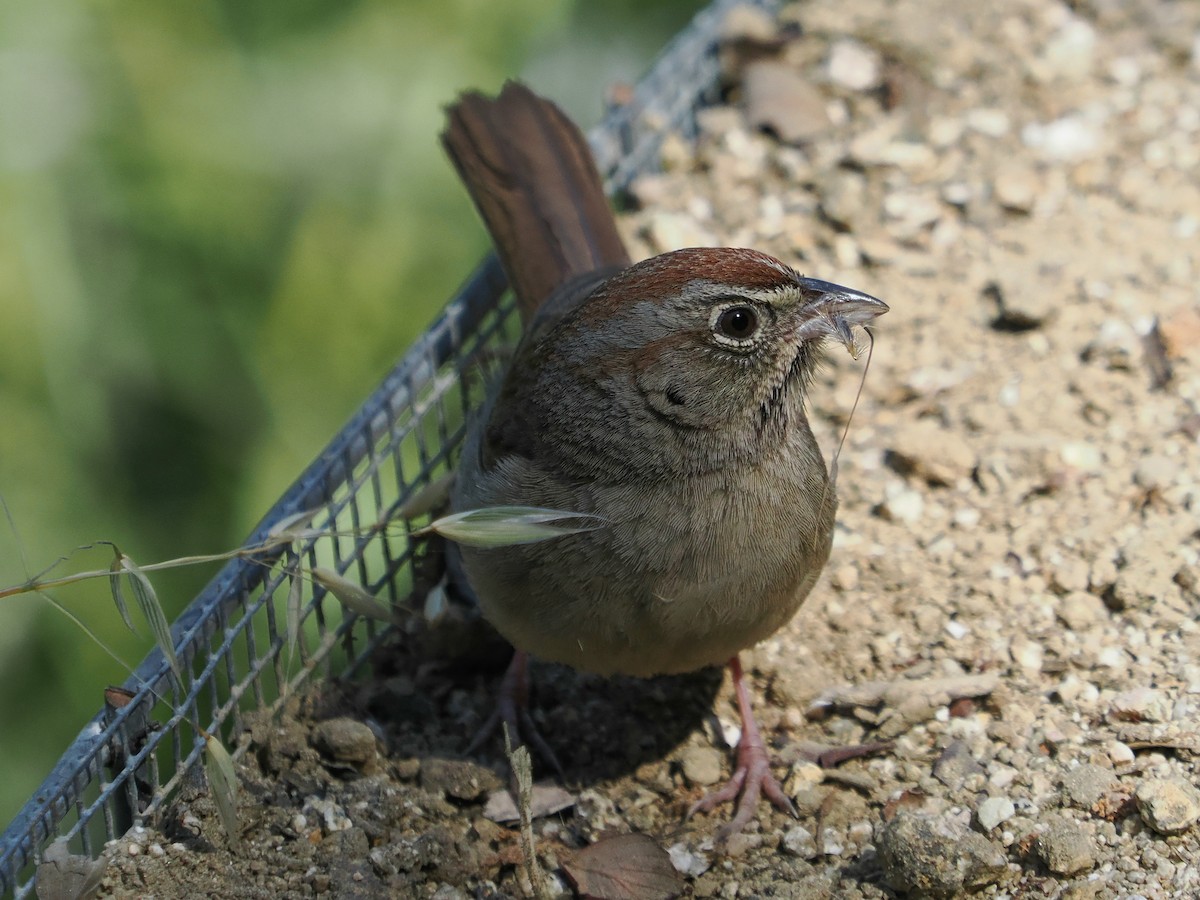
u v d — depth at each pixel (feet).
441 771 28.60
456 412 36.24
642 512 26.22
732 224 39.50
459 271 43.21
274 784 28.30
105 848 26.25
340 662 33.04
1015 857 26.43
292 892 26.35
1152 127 40.88
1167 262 37.32
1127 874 25.86
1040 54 43.11
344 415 42.47
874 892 26.32
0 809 39.11
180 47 42.37
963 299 37.22
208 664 27.30
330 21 43.60
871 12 44.16
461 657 31.30
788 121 41.39
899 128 41.45
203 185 41.93
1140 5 44.29
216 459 42.65
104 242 41.75
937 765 28.32
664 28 50.11
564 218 33.45
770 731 29.89
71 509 40.78
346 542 31.60
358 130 43.06
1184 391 34.50
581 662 27.81
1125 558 31.14
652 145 40.83
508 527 24.88
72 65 41.57
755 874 27.30
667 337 25.94
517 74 45.27
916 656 30.53
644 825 28.55
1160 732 27.91
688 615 26.63
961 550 32.24
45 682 40.14
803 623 31.37
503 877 27.58
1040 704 29.17
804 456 27.17
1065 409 34.60
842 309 26.55
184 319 42.22
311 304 42.14
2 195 39.83
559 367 26.76
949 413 34.94
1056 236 38.40
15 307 39.55
